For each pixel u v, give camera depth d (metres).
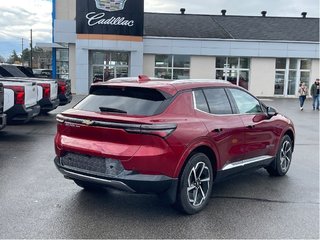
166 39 29.72
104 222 4.61
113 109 4.79
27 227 4.40
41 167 7.09
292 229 4.54
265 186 6.29
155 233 4.34
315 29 34.75
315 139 11.48
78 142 4.83
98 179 4.62
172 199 4.72
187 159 4.82
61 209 4.99
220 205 5.32
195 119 4.96
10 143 9.44
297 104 25.17
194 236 4.29
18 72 17.11
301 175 7.05
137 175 4.45
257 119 6.16
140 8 28.12
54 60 32.50
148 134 4.43
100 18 27.75
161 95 4.82
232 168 5.59
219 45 30.33
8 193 5.55
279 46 30.75
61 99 14.95
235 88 6.02
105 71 29.73
